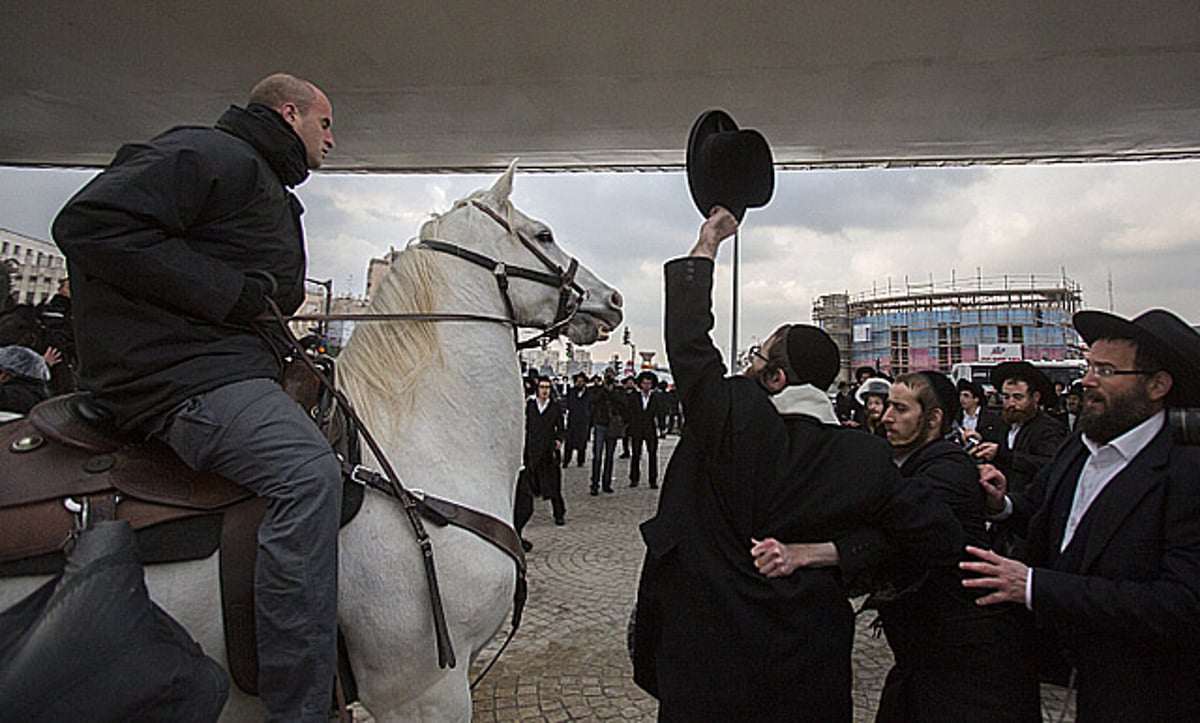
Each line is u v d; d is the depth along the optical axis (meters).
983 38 6.42
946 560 1.72
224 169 1.60
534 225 2.41
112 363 1.56
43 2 6.16
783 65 7.14
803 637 1.48
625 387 12.88
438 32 6.55
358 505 1.78
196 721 1.33
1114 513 1.72
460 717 1.86
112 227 1.46
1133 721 1.64
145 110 8.73
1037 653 1.96
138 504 1.59
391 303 2.09
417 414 2.00
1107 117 8.51
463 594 1.85
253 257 1.72
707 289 1.68
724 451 1.57
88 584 1.28
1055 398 4.68
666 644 1.61
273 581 1.50
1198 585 1.52
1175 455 1.70
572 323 2.51
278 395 1.65
